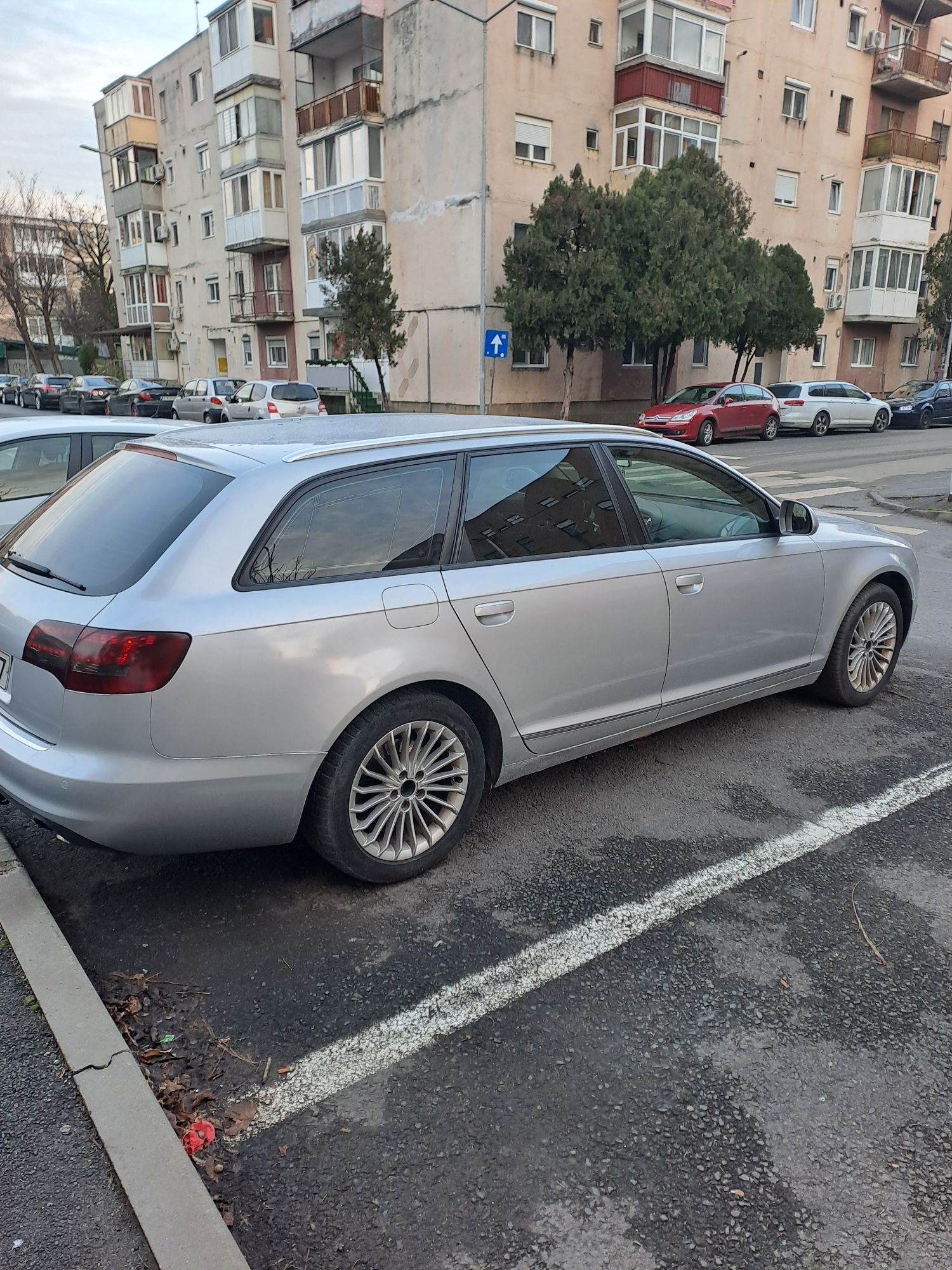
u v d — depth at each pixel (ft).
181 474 10.32
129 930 10.03
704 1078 7.96
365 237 86.33
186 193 137.59
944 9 117.39
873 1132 7.40
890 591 16.63
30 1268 6.13
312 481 9.95
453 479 11.02
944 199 131.75
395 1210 6.67
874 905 10.54
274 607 9.32
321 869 11.27
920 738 15.40
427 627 10.28
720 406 75.82
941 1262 6.27
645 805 12.97
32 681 9.36
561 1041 8.39
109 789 8.87
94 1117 7.29
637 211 77.56
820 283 117.80
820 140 111.45
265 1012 8.76
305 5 95.96
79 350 190.29
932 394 98.78
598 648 12.05
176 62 131.75
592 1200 6.75
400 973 9.34
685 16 88.17
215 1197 6.77
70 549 10.21
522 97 83.10
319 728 9.59
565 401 82.28
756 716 16.35
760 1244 6.40
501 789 13.52
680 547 13.17
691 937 9.93
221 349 137.80
